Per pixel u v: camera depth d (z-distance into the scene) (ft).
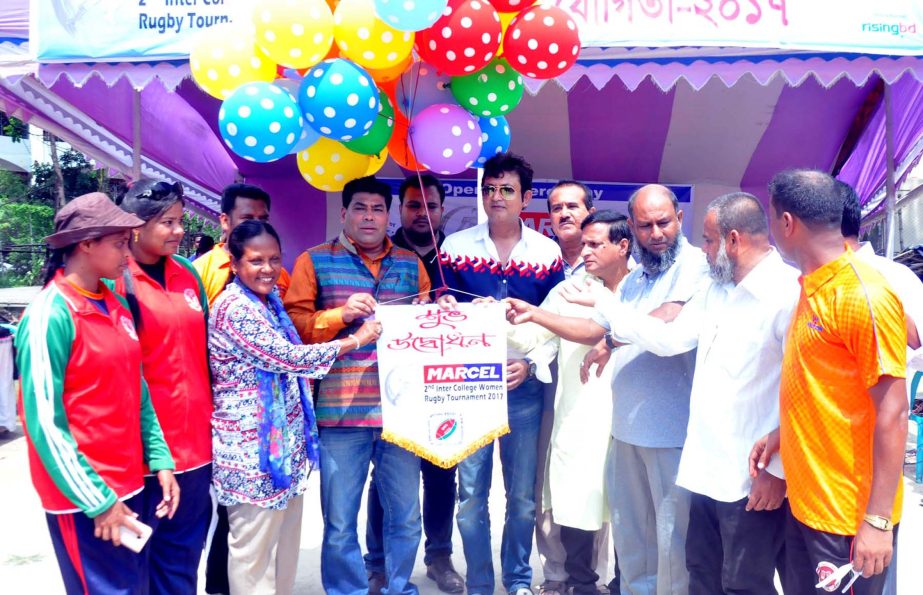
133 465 9.77
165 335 10.64
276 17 10.51
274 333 11.10
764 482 9.76
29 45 13.42
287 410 11.50
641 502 12.29
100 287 9.71
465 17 10.97
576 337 11.93
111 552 9.41
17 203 80.74
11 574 15.51
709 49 14.37
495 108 12.50
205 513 11.35
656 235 11.66
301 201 33.53
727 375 10.25
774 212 9.03
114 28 13.00
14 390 29.66
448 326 12.04
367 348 12.40
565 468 13.12
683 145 28.99
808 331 8.73
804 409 8.80
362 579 12.62
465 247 13.66
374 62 11.36
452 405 12.03
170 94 26.73
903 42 13.70
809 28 13.51
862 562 8.14
